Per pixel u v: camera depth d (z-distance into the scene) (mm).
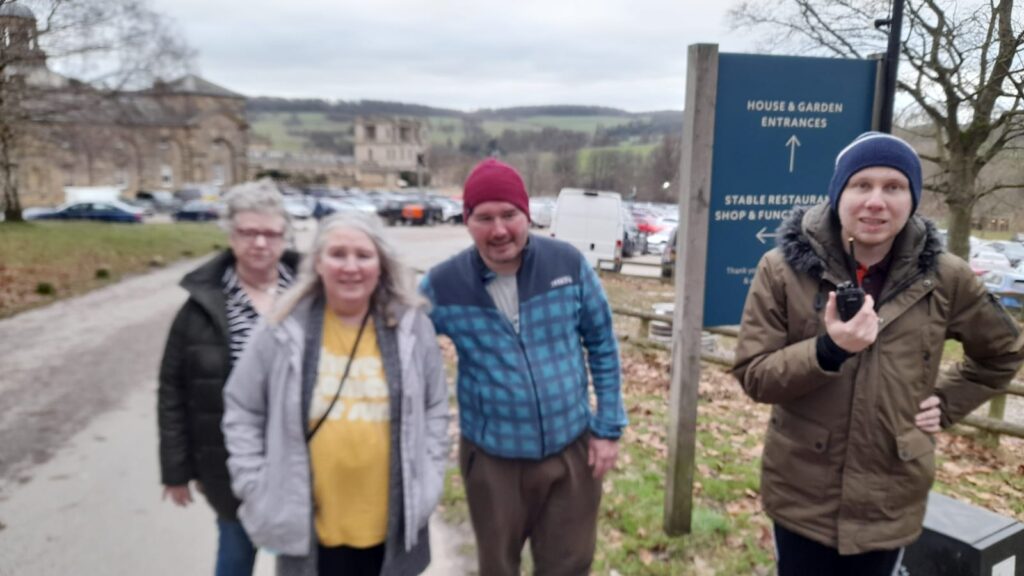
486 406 2438
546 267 2436
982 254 15102
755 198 3311
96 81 22406
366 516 2176
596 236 17219
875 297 2066
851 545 2053
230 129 73000
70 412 5910
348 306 2115
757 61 3184
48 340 9000
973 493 4504
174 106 67375
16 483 4398
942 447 5398
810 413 2094
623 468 4586
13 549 3570
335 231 2068
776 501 2213
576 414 2477
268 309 2453
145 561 3457
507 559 2561
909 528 2074
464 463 2570
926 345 2006
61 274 15055
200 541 3656
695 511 3777
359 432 2109
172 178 69062
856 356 2020
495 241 2311
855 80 3344
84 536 3707
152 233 24781
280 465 2090
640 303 12688
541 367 2396
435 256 21609
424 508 2205
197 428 2391
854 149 1970
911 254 1994
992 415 5395
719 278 3342
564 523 2553
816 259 2041
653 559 3344
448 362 7922
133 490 4289
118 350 8398
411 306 2203
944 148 10562
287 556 2152
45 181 56281
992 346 2053
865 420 2012
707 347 8289
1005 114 9492
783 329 2141
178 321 2408
